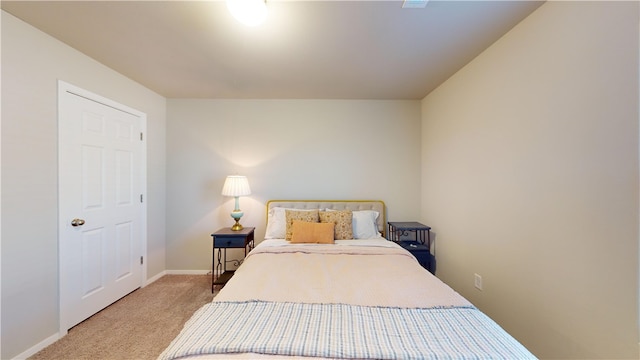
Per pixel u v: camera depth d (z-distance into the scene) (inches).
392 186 122.1
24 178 62.8
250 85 104.1
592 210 46.0
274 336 36.2
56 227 70.4
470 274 83.6
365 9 57.4
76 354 64.5
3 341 58.9
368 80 98.9
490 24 63.1
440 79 98.0
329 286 55.6
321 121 121.7
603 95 44.0
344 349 33.4
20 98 62.1
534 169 58.5
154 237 112.8
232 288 54.2
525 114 61.0
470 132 83.5
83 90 78.5
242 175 119.9
